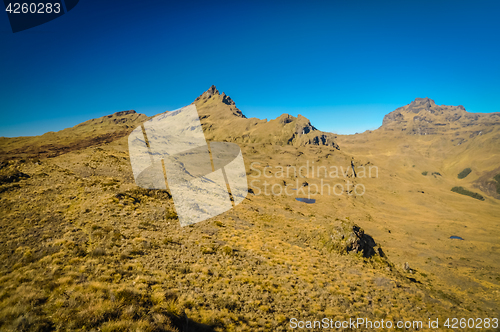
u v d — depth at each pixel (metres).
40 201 25.27
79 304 8.86
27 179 32.34
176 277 14.96
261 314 13.66
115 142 86.88
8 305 8.62
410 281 30.53
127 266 14.31
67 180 34.59
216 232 28.55
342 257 30.44
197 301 12.65
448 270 58.06
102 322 7.88
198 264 17.98
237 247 24.80
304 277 20.88
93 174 40.81
